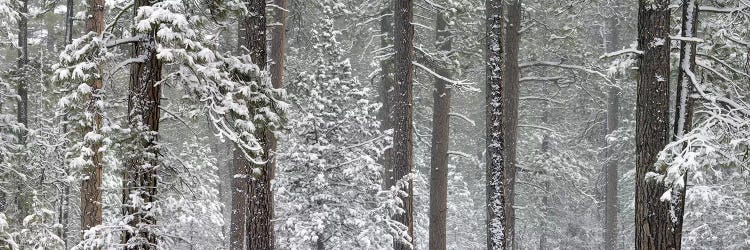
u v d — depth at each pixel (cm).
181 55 741
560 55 1912
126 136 819
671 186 985
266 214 1086
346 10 1883
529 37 1886
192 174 920
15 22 1341
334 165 1479
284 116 1018
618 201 3008
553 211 3011
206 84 838
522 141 2645
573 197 2839
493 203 1338
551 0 1916
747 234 1911
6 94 1377
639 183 1029
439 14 1822
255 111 962
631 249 2956
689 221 1995
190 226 2033
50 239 1226
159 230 836
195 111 842
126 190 829
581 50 1970
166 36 720
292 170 1484
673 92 1983
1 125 1320
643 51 1032
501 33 1339
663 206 1000
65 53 789
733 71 1087
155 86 832
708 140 888
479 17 1802
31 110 1794
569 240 3098
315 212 1422
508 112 1727
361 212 1482
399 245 1435
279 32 1644
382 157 2045
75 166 962
